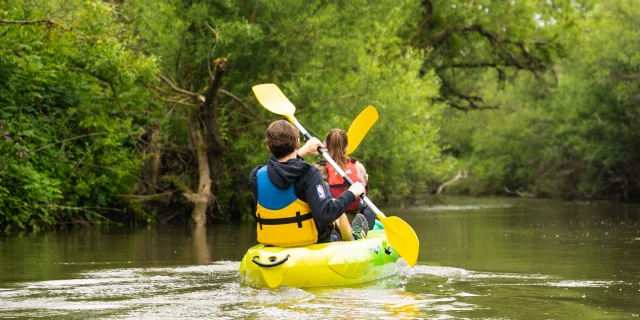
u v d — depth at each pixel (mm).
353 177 5805
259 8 11297
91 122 10391
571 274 5223
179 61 11391
